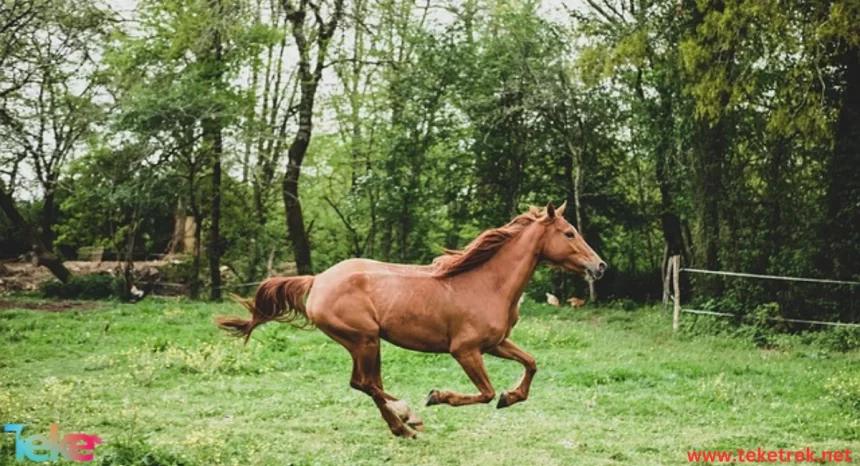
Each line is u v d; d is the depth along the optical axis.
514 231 10.20
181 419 10.98
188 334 18.31
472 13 30.03
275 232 31.84
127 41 29.55
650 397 12.95
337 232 33.97
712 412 12.13
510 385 13.85
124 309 23.45
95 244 38.53
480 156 30.08
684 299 28.75
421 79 29.70
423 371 14.65
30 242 29.28
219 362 14.42
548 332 19.19
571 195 31.55
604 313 26.19
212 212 30.34
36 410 11.13
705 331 20.70
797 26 22.23
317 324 10.02
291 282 10.51
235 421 10.93
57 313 22.22
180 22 29.05
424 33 29.84
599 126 29.77
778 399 13.25
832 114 22.86
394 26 30.80
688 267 29.84
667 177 27.95
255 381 13.70
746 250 24.00
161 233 38.69
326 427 10.67
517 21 29.36
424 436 10.32
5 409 10.89
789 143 24.58
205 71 28.86
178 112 27.20
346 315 9.83
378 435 10.28
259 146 30.45
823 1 21.34
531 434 10.55
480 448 9.88
